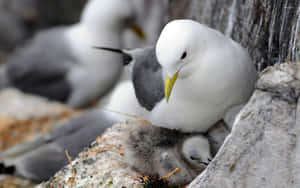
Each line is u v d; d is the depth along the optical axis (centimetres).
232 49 730
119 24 1554
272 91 604
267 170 620
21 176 1078
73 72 1581
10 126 1459
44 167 1057
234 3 905
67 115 1538
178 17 1249
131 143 788
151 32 1633
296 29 680
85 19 1563
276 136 607
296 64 617
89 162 802
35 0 2381
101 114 1095
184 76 716
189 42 691
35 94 1641
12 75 1666
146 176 751
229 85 710
